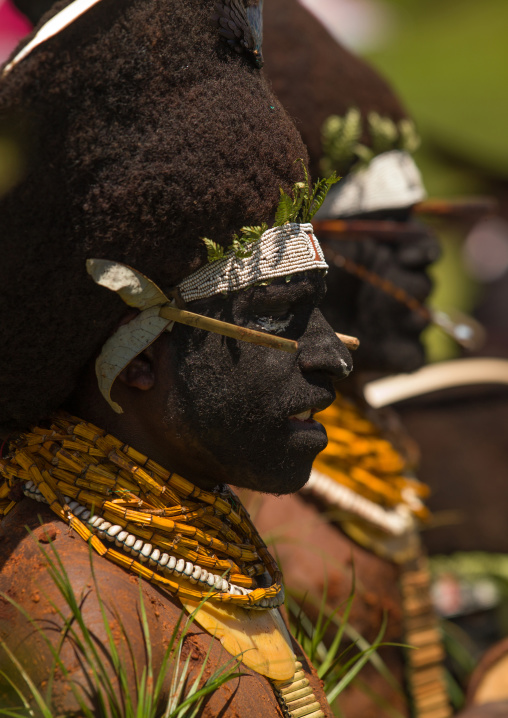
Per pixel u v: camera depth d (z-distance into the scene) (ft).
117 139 7.86
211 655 8.24
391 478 16.53
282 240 8.50
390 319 16.35
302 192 8.62
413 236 16.29
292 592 13.98
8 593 8.04
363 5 34.35
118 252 8.00
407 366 16.60
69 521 8.23
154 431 8.73
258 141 8.36
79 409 8.95
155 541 8.36
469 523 22.53
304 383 8.64
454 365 22.99
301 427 8.82
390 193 16.17
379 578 15.87
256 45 8.77
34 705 7.34
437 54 33.99
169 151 7.95
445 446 22.74
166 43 8.00
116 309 8.25
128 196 7.88
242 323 8.45
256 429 8.52
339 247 15.83
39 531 8.28
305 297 8.66
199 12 8.23
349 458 15.93
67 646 7.37
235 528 9.45
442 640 19.42
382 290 16.14
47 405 8.75
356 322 16.25
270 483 8.77
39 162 7.75
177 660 7.61
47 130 7.73
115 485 8.44
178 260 8.21
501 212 35.06
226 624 8.56
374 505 15.99
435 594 21.81
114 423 8.80
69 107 7.73
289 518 15.08
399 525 16.14
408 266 16.34
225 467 8.72
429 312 16.90
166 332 8.46
